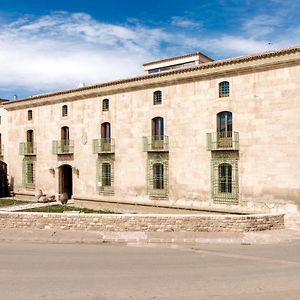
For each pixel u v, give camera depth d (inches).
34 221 724.0
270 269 451.5
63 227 711.1
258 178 818.2
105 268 458.0
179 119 951.0
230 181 867.4
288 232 696.4
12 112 1414.9
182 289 374.3
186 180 935.7
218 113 885.2
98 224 700.7
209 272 437.1
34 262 490.0
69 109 1217.4
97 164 1131.3
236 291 368.2
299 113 764.0
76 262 490.3
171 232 679.1
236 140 847.1
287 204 776.3
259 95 818.2
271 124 800.9
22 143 1362.0
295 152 768.3
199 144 913.5
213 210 884.6
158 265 472.7
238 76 850.1
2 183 1417.3
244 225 686.5
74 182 1197.7
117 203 1076.5
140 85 1020.5
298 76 764.6
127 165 1056.8
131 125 1050.1
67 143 1219.2
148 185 1006.4
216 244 614.5
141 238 637.9
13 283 396.2
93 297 352.8
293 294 360.2
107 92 1104.8
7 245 613.3
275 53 777.6
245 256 524.4
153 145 993.5
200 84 914.1
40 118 1310.3
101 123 1124.5
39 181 1309.1
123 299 347.9
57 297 352.8
